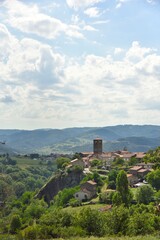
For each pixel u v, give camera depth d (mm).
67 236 71188
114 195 138750
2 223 142125
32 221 129375
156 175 168625
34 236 73062
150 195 139375
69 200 179375
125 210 74500
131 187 180250
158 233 67562
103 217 75188
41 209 179000
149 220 78062
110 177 192125
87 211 76000
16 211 199000
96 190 182750
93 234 72125
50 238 70875
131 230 70938
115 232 72250
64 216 80250
